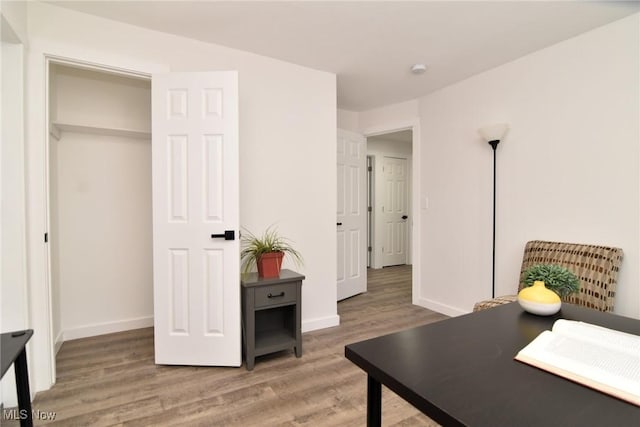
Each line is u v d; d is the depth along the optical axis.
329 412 1.76
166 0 1.95
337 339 2.76
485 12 2.05
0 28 1.66
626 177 2.09
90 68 2.17
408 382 0.71
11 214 1.81
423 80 3.18
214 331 2.25
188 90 2.21
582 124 2.30
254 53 2.64
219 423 1.66
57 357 2.38
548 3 1.95
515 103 2.72
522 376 0.73
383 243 6.04
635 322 1.08
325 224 3.04
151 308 3.03
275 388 1.99
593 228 2.25
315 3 1.97
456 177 3.25
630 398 0.63
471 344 0.91
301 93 2.87
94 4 1.98
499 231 2.87
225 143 2.22
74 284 2.74
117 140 2.88
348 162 4.04
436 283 3.49
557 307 1.14
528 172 2.64
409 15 2.09
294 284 2.39
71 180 2.71
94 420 1.68
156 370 2.20
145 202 3.00
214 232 2.23
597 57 2.22
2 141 1.80
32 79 1.93
